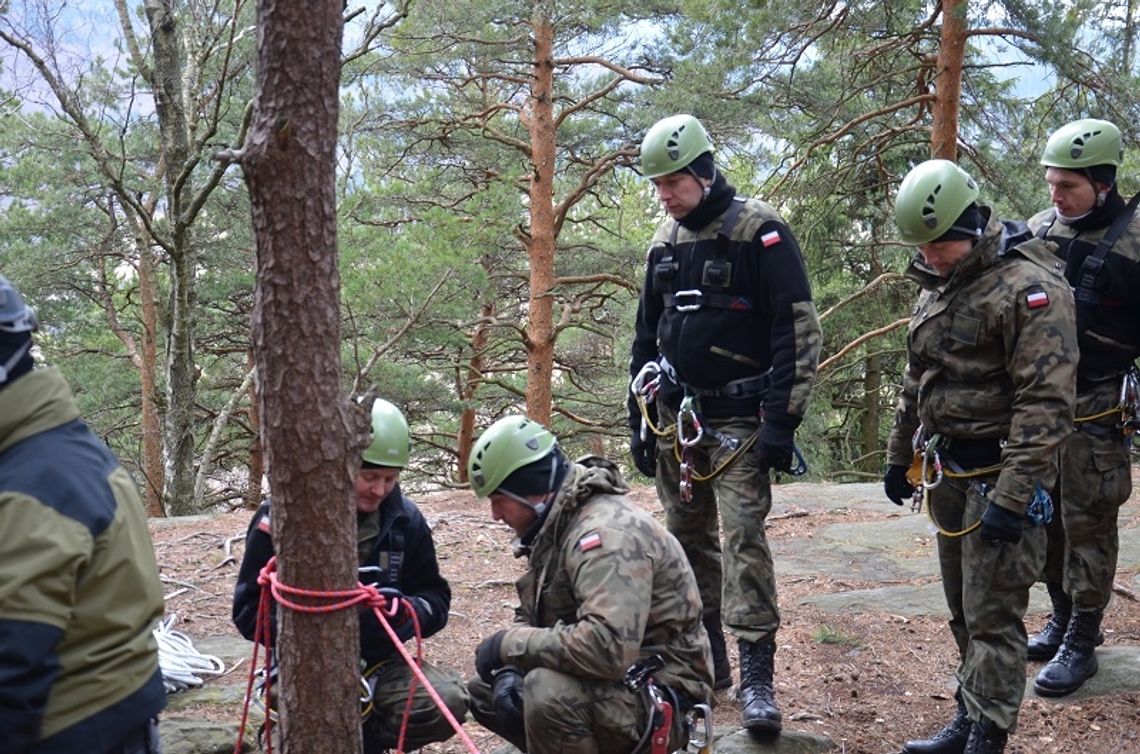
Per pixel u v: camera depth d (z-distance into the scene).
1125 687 4.68
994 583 3.71
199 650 5.11
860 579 6.50
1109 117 11.21
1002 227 3.66
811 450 15.13
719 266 4.09
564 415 18.83
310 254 2.44
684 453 4.20
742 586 4.16
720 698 4.62
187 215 9.70
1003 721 3.72
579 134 16.25
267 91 2.39
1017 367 3.55
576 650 3.03
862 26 12.21
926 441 3.92
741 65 12.11
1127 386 4.40
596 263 17.17
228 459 20.75
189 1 10.27
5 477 2.02
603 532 3.10
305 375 2.47
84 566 2.05
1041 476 3.53
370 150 16.56
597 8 14.49
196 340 17.42
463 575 6.41
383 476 3.29
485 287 14.03
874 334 12.38
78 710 2.07
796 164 12.77
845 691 4.85
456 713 3.46
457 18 14.45
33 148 16.33
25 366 2.10
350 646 2.64
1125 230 4.31
